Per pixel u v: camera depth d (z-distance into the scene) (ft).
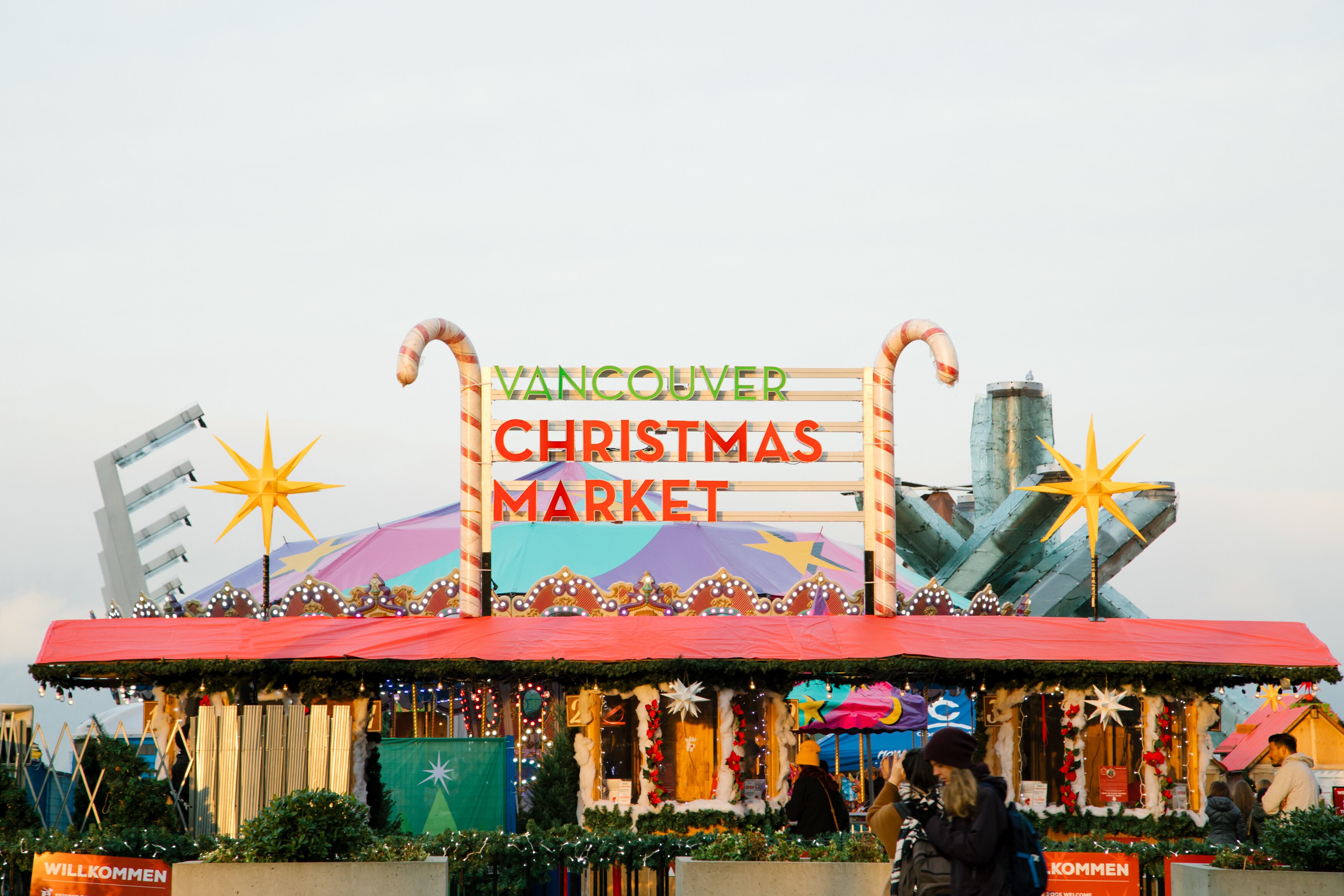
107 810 46.19
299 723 47.42
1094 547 59.21
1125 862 39.81
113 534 105.19
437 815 51.39
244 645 53.72
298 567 98.84
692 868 36.70
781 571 96.12
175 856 38.65
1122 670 53.62
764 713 61.82
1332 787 71.72
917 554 112.57
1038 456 120.26
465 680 54.75
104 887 36.78
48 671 52.19
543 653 53.42
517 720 70.18
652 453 64.13
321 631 55.06
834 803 43.68
